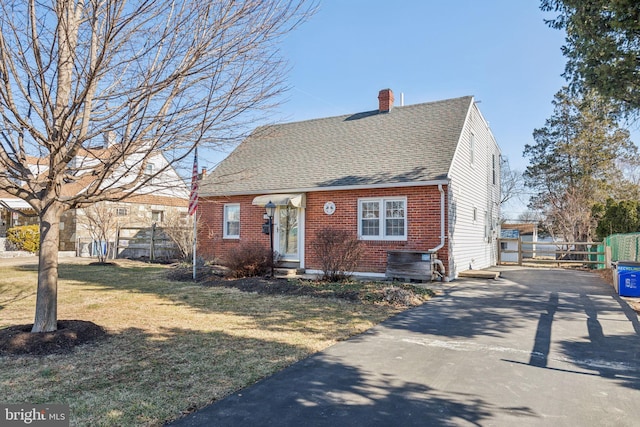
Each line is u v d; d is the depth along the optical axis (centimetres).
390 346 582
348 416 360
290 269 1398
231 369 473
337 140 1678
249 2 509
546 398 406
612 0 771
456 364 506
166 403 378
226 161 1862
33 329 567
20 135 529
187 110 527
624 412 375
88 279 1235
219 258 1611
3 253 1981
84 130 516
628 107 932
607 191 2858
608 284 1254
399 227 1323
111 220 1883
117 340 584
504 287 1164
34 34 466
